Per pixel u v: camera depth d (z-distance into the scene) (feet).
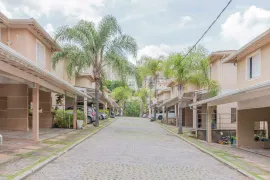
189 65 73.77
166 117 126.00
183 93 80.38
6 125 65.05
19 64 32.68
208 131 61.00
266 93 34.58
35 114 45.98
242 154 43.24
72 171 28.32
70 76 85.46
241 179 27.14
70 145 45.70
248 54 54.85
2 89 63.93
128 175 27.22
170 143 55.52
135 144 51.24
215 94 73.15
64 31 83.61
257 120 53.72
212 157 40.22
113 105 195.93
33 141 46.11
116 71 87.81
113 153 40.40
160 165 32.73
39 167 28.96
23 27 55.98
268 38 45.44
